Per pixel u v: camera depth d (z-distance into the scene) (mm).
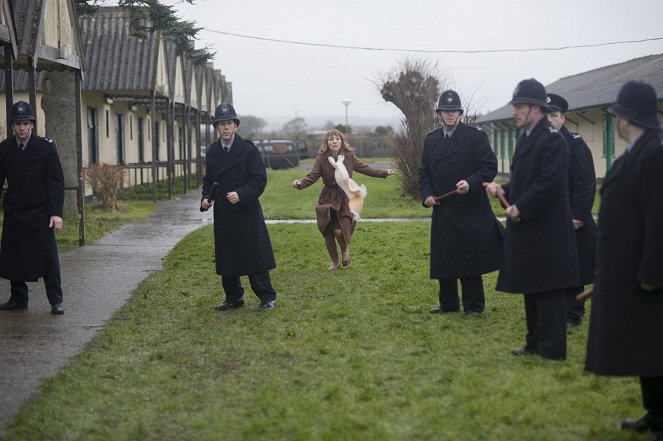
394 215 19047
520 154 6504
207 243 14047
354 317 8062
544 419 5012
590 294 5105
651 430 4871
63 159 17156
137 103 29906
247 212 8406
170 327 7859
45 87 16938
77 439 4938
